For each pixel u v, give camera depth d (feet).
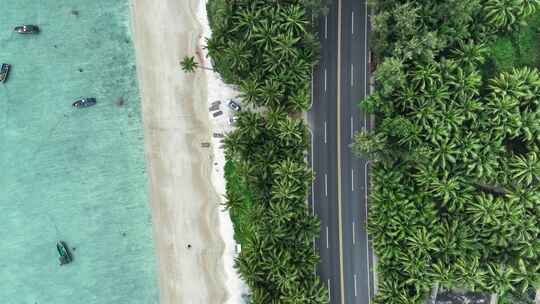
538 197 157.07
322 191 180.65
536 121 157.38
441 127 157.99
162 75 183.11
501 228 158.40
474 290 159.74
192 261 184.65
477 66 168.96
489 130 161.68
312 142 180.65
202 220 183.83
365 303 180.34
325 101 179.73
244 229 179.73
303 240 163.43
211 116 182.09
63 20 184.75
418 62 160.15
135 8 183.21
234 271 182.19
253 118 163.53
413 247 159.12
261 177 163.73
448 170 162.81
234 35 165.68
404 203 161.17
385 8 162.91
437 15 158.51
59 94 185.16
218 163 182.29
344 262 180.55
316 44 165.48
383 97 163.22
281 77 161.89
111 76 184.55
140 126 184.55
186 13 181.88
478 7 156.15
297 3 161.99
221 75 174.29
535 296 171.83
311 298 160.76
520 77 160.76
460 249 158.61
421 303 160.97
